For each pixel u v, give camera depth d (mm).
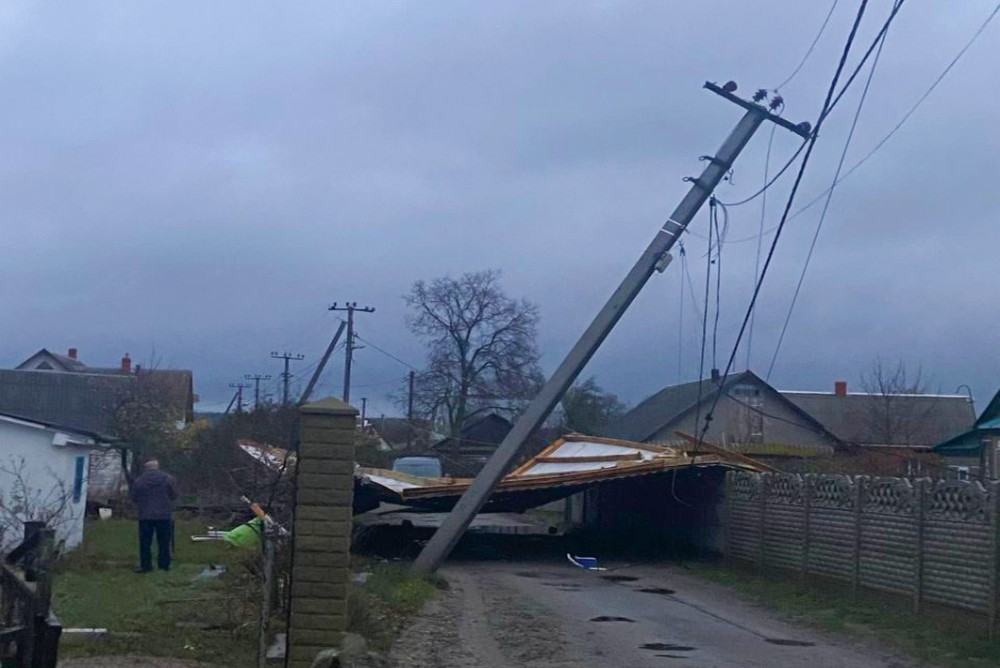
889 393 48375
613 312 21516
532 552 28375
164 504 17359
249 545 19906
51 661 7309
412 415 58188
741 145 21391
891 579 15492
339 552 9570
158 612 12828
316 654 9492
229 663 10016
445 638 12852
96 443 22109
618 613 15922
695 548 26016
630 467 24859
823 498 18094
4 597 8414
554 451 32156
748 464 24375
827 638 13578
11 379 45969
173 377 47719
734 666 11453
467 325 58188
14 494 17859
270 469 15609
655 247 21609
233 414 35250
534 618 15055
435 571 20250
